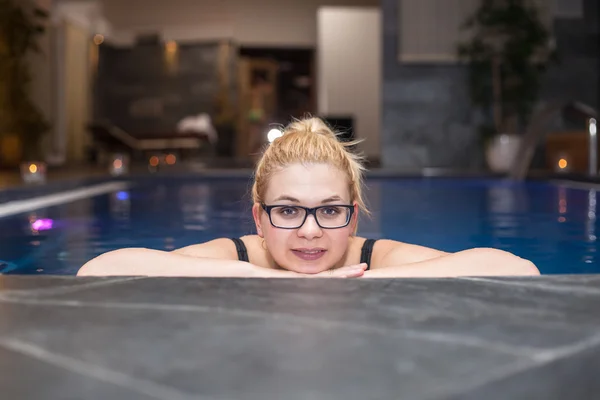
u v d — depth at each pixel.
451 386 0.56
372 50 14.23
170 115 15.61
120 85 15.62
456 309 0.81
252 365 0.61
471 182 7.12
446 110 9.66
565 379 0.58
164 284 0.96
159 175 7.46
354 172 1.48
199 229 3.33
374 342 0.67
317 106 15.62
